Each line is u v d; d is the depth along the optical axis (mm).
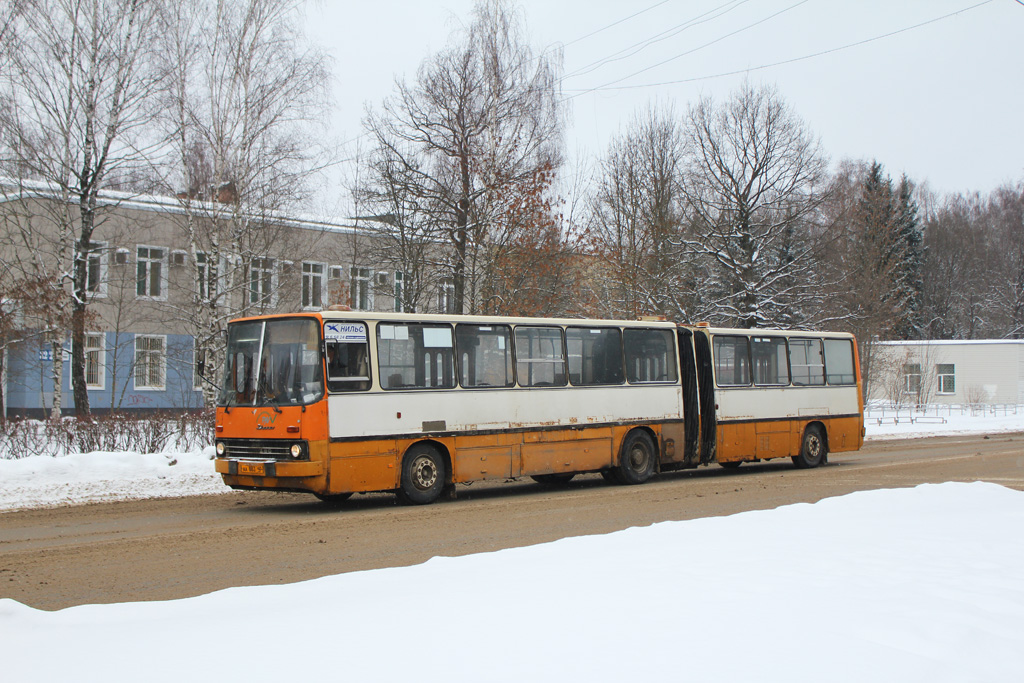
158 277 36500
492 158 27797
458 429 15875
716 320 43812
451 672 4727
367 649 5164
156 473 18219
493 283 27000
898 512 11430
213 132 26656
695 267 45125
